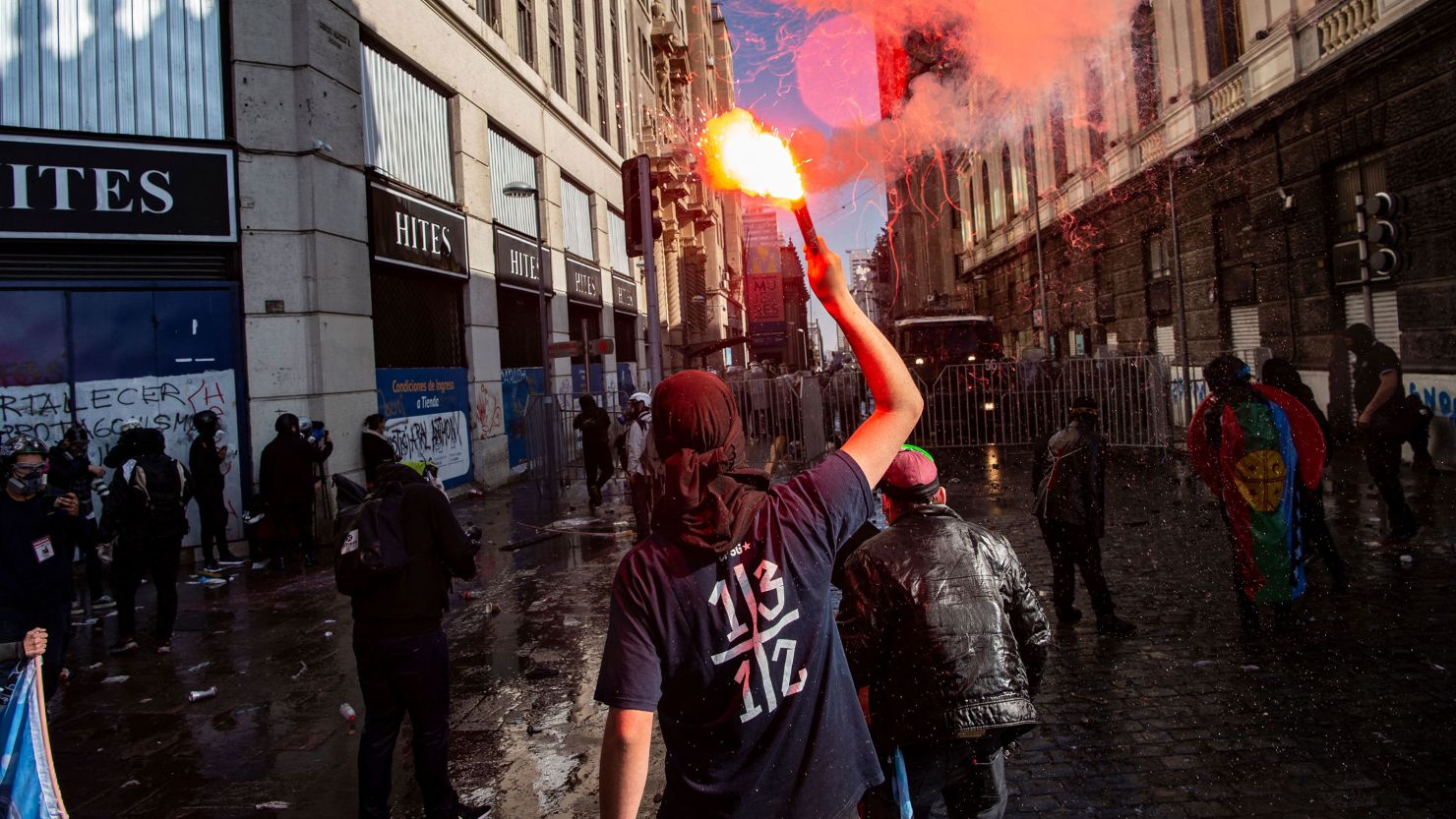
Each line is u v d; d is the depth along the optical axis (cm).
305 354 990
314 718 471
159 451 614
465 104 1456
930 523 258
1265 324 1324
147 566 616
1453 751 350
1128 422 1451
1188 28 1483
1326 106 1134
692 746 136
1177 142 1548
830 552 144
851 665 246
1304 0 1153
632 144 2812
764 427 1628
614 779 129
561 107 1950
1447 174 929
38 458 448
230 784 392
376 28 1165
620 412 1579
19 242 855
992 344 1750
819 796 135
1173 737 379
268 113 974
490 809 359
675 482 136
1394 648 461
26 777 304
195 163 930
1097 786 342
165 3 937
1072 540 527
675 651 133
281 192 981
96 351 892
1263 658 463
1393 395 662
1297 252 1230
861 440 155
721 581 135
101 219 884
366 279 1102
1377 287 1084
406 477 342
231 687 524
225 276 959
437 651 335
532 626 627
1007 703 238
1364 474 958
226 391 952
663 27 3431
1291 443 491
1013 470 1279
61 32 886
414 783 389
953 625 240
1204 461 516
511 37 1691
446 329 1394
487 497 1407
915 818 253
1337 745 362
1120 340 1884
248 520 886
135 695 514
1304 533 519
